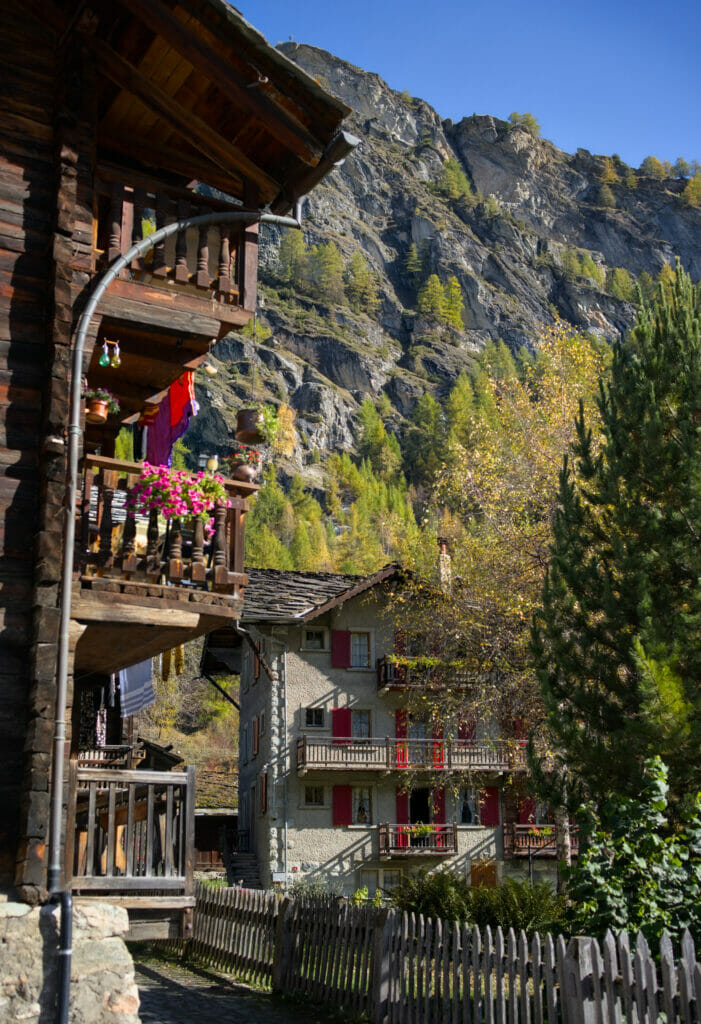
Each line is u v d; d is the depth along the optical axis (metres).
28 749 7.61
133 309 9.05
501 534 23.77
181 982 13.46
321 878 30.75
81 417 8.98
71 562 7.95
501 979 8.17
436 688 27.06
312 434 162.88
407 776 31.27
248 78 9.12
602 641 11.78
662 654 10.63
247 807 35.56
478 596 23.38
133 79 9.32
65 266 8.49
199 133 9.78
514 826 32.78
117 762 13.80
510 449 25.73
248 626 31.44
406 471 164.38
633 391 12.33
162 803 10.34
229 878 31.88
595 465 12.84
